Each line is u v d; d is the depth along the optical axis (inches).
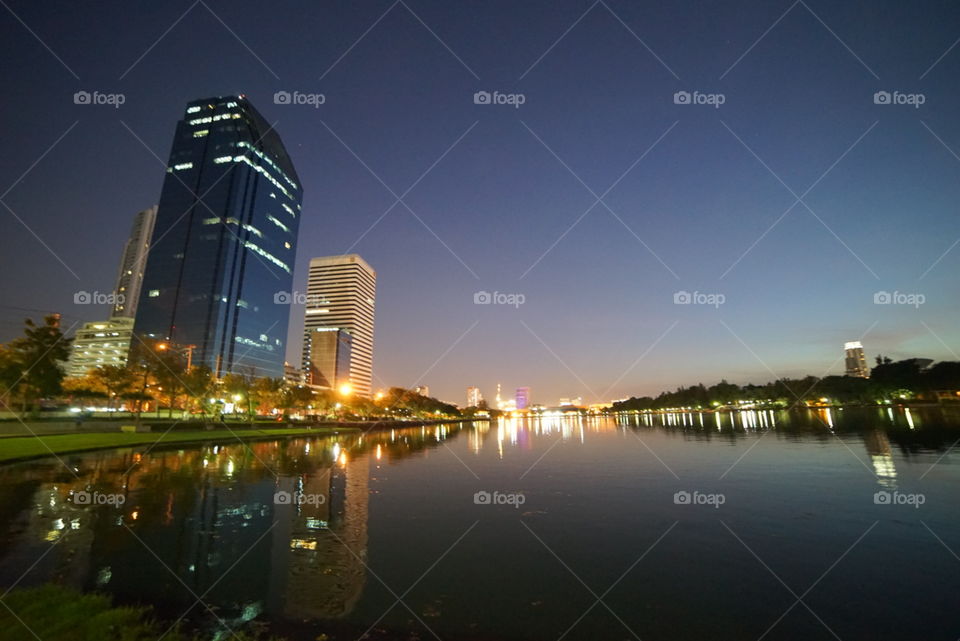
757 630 326.3
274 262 7308.1
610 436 2561.5
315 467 1225.4
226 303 6294.3
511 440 2516.0
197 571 439.2
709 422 3722.9
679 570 445.1
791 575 426.3
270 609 358.6
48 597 362.0
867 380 5152.6
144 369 2488.9
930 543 502.6
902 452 1253.1
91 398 2989.7
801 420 3238.2
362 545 526.9
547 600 379.6
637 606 367.2
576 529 594.9
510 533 578.6
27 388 1776.6
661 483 923.4
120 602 368.5
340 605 368.2
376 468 1222.9
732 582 413.1
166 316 6254.9
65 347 1868.8
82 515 649.6
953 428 1929.1
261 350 6840.6
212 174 6756.9
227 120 7037.4
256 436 2384.4
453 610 359.9
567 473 1101.1
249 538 549.6
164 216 6683.1
